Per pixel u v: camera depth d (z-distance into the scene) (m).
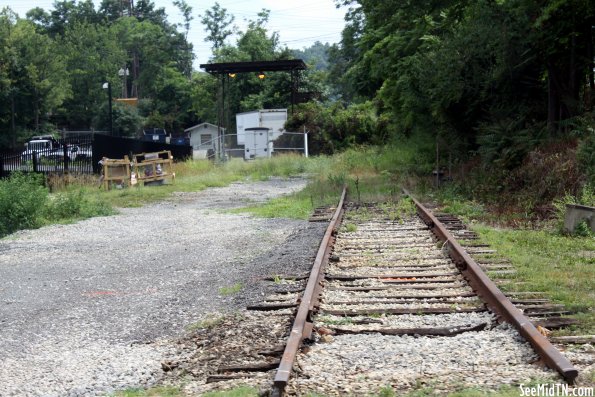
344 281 9.34
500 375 5.45
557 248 11.48
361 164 33.50
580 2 19.52
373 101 50.97
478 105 25.17
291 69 54.31
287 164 37.34
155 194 25.83
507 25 21.98
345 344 6.51
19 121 80.25
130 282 10.31
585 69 21.33
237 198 24.16
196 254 12.61
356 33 51.91
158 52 116.44
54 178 28.39
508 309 6.90
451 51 24.05
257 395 5.15
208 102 85.12
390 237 13.20
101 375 6.07
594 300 7.88
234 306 8.35
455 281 9.12
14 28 80.00
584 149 16.17
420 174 27.09
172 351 6.72
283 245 12.88
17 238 16.02
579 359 5.77
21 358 6.75
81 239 15.41
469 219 16.02
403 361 5.95
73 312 8.52
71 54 97.56
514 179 18.62
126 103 91.31
